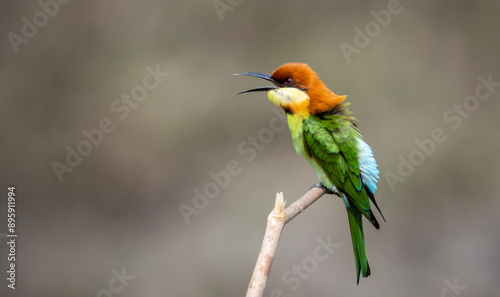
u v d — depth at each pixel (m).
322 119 7.13
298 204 5.43
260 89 7.22
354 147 7.01
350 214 7.07
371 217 6.77
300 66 7.17
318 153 7.07
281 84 7.23
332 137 7.03
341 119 7.15
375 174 7.05
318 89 7.15
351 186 6.93
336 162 6.98
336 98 7.18
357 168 6.94
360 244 7.00
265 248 4.38
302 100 7.11
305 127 7.12
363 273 6.88
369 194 7.03
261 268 4.34
